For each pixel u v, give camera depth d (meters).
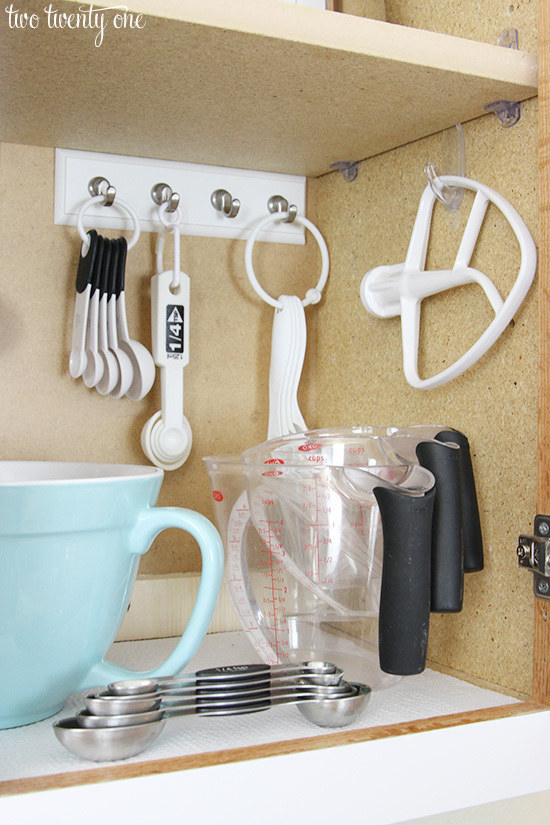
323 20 0.56
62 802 0.42
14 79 0.62
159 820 0.45
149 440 0.81
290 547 0.62
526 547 0.61
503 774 0.56
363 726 0.55
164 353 0.80
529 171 0.64
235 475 0.65
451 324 0.72
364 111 0.69
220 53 0.57
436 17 0.75
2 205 0.78
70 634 0.52
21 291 0.79
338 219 0.89
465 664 0.69
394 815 0.51
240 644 0.77
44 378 0.80
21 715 0.54
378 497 0.54
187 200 0.85
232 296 0.89
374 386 0.83
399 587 0.54
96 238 0.76
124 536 0.55
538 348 0.62
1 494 0.47
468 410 0.70
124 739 0.48
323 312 0.92
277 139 0.77
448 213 0.72
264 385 0.91
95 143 0.79
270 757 0.48
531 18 0.64
